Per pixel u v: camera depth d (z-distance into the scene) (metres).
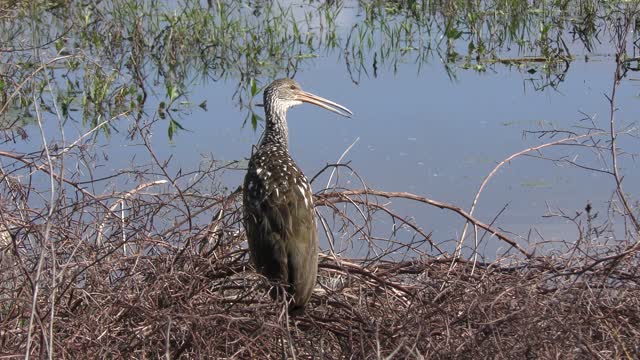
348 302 9.14
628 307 8.21
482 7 26.14
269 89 12.37
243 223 9.59
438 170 16.28
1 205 8.59
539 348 7.54
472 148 17.27
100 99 18.88
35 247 8.47
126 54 22.19
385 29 23.86
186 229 9.58
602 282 8.14
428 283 8.74
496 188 15.52
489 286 8.45
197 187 12.23
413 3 25.97
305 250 9.09
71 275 8.32
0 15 19.36
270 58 22.94
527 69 22.08
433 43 23.95
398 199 14.93
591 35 23.84
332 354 8.57
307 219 9.27
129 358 8.05
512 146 17.34
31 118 17.69
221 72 22.05
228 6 26.39
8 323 8.05
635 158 16.34
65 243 8.57
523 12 24.95
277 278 8.95
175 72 21.75
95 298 8.34
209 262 8.77
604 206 14.34
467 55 23.14
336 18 26.47
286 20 25.45
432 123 18.72
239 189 9.95
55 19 24.06
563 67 22.09
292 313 8.77
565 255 9.88
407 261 9.84
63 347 7.61
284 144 12.33
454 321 8.00
